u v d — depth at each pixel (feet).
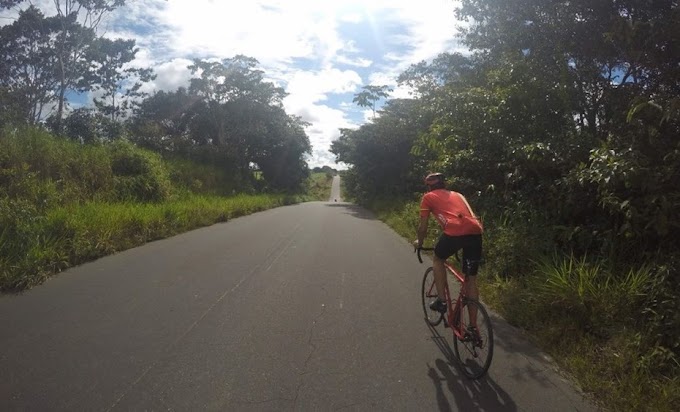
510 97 26.48
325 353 14.51
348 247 35.47
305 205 113.39
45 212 31.96
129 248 32.09
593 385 12.31
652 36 20.02
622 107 23.67
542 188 24.73
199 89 116.47
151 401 11.33
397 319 17.94
